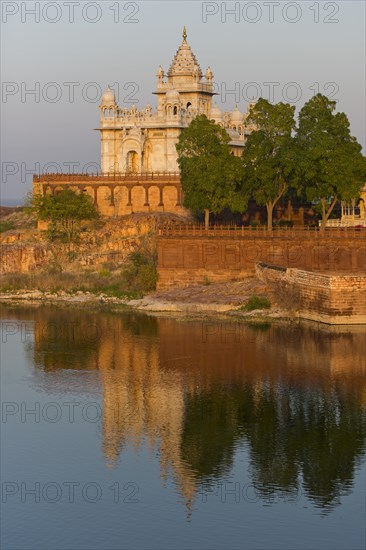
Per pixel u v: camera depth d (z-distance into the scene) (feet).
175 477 253.44
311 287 417.90
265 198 498.69
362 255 472.03
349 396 308.40
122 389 323.37
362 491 244.63
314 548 218.59
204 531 226.79
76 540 223.10
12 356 369.91
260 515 233.76
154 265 499.92
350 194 485.97
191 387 322.75
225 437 277.85
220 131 505.66
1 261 540.93
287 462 260.21
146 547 220.23
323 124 490.90
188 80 647.56
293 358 354.33
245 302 444.14
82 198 559.38
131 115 606.96
